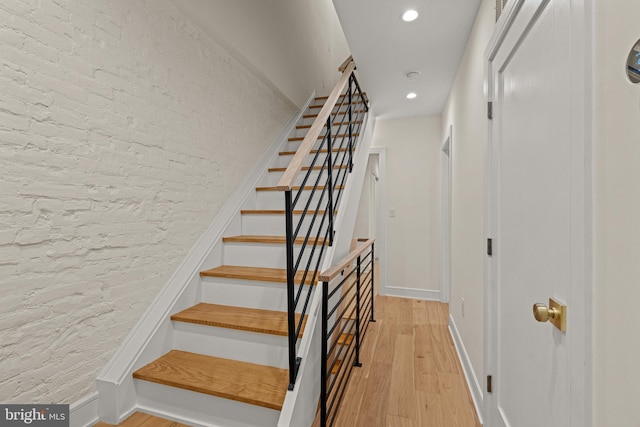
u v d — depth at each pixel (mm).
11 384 1098
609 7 623
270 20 2852
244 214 2354
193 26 1969
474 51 1944
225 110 2291
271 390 1339
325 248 1938
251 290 1834
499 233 1421
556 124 872
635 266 546
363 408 1743
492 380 1485
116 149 1467
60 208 1239
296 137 3299
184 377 1427
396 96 3227
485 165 1600
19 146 1108
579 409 724
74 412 1278
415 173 4031
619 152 592
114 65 1454
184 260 1887
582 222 716
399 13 1881
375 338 2738
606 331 630
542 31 976
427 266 3986
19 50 1104
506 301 1317
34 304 1159
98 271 1390
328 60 4773
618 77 596
